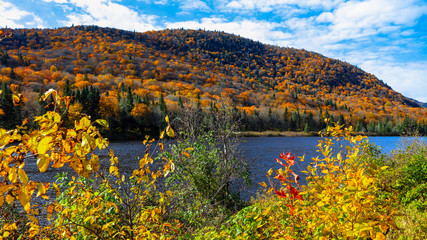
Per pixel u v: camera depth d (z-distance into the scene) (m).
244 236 2.64
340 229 2.17
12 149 1.26
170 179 7.52
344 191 2.21
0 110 1.46
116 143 51.84
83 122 1.38
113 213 3.38
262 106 153.50
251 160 27.17
